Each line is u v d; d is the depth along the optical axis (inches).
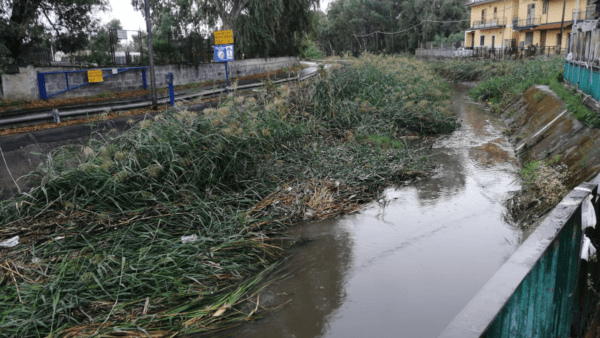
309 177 336.5
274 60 1266.0
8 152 298.0
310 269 214.8
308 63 1656.0
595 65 400.2
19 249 207.0
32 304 168.2
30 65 652.1
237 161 303.0
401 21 2628.0
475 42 1998.0
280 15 1071.6
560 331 92.6
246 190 290.5
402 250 233.1
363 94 561.0
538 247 69.6
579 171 279.3
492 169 382.0
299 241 248.5
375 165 366.3
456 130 557.6
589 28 473.7
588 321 117.0
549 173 307.7
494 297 55.5
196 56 968.3
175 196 264.2
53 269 192.7
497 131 549.3
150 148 274.1
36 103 629.3
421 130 533.3
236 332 165.0
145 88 829.2
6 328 154.1
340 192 319.0
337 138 458.0
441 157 428.8
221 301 181.6
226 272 208.1
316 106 490.6
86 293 176.6
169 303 178.4
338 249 236.4
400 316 173.3
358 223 272.7
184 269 201.3
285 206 286.7
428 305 180.5
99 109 415.5
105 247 209.9
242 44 1052.5
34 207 239.5
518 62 1107.3
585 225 94.9
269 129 362.3
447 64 1441.9
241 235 239.6
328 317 173.9
